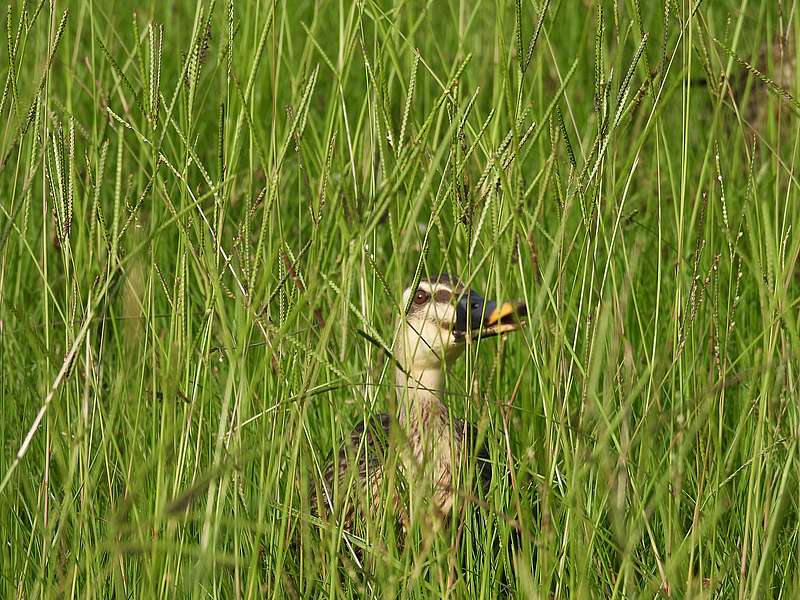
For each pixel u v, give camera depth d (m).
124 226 5.84
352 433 8.17
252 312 5.57
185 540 6.25
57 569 6.39
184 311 6.05
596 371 5.28
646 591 5.59
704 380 6.70
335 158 8.80
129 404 6.72
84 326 5.62
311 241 5.75
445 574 6.47
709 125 11.30
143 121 7.46
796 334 5.38
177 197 8.05
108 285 5.62
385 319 9.23
